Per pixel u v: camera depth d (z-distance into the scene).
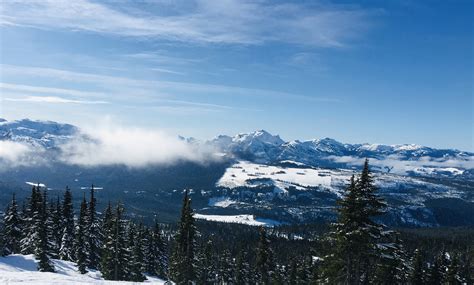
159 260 93.56
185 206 69.25
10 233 79.94
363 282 34.44
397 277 53.03
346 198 31.69
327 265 33.97
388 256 32.00
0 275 39.12
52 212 87.25
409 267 58.62
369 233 30.77
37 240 68.94
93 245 83.56
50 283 36.47
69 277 42.72
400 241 49.12
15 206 81.06
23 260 69.88
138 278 78.44
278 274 80.88
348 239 31.31
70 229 85.75
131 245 86.81
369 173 31.75
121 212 75.00
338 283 33.19
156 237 94.44
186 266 67.94
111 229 74.12
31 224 81.19
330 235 33.34
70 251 83.81
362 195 31.55
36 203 82.75
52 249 74.06
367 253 31.45
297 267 84.19
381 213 31.48
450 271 61.47
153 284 45.94
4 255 76.56
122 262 72.69
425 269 64.75
